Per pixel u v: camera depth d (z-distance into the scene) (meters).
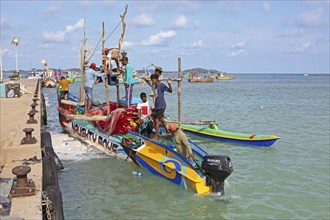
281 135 16.27
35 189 5.26
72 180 9.68
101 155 12.28
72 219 7.30
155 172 10.03
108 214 7.57
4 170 6.26
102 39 13.24
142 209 7.84
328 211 7.79
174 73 13.76
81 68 14.90
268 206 8.02
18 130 9.79
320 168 10.91
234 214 7.61
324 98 39.59
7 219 4.18
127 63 13.61
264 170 10.72
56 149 13.08
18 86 21.97
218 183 8.45
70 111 16.78
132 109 12.49
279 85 86.38
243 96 42.66
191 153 9.20
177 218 7.41
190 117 22.69
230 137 14.75
